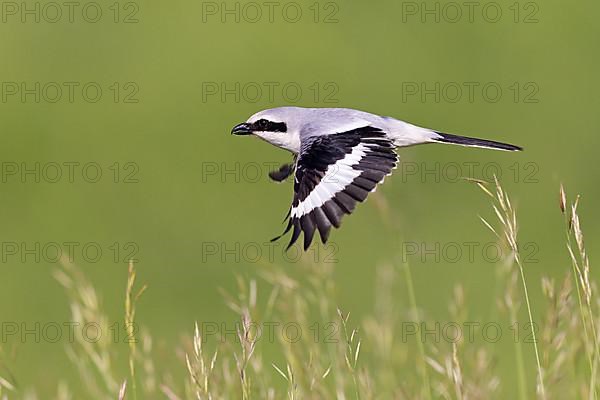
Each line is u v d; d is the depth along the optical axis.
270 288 13.96
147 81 19.47
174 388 7.13
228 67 19.59
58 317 14.37
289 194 17.02
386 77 19.25
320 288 7.78
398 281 12.77
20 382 11.66
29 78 19.42
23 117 18.75
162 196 17.19
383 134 7.21
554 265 15.02
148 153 18.09
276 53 19.83
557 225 16.00
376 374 7.68
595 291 6.56
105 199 17.14
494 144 7.84
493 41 19.81
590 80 18.98
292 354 7.09
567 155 17.58
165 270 15.48
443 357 7.35
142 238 16.27
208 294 14.54
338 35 20.19
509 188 16.78
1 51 19.94
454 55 19.67
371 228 14.51
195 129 18.52
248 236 16.19
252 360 6.95
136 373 8.48
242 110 18.84
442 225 14.95
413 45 19.83
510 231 6.10
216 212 16.70
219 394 6.71
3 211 16.95
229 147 18.20
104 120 18.75
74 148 18.25
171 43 20.20
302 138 7.35
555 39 19.75
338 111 7.91
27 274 15.41
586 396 6.55
